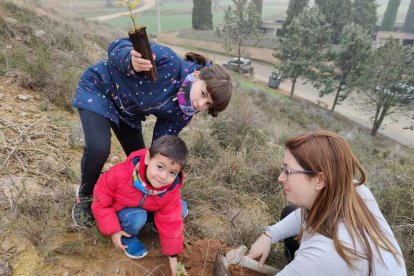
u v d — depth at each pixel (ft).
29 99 13.43
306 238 5.93
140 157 6.86
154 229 8.30
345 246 5.18
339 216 5.39
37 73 14.92
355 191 5.63
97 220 7.14
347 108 93.50
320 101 88.02
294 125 51.31
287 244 8.43
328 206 5.41
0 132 10.62
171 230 7.09
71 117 13.29
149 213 7.79
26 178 9.03
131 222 7.07
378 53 72.95
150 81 6.98
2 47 18.08
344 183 5.31
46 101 13.56
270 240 7.78
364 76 75.51
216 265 7.39
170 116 7.67
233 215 9.77
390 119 89.04
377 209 6.01
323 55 88.63
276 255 8.68
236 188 11.71
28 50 18.58
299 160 5.39
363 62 80.07
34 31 22.44
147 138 13.21
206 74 6.57
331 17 126.52
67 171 9.73
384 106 74.28
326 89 83.25
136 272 7.35
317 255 5.36
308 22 83.15
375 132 75.77
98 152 7.18
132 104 7.49
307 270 5.42
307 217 5.80
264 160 13.33
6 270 6.56
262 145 15.49
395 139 77.25
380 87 73.20
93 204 7.11
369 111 80.94
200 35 140.97
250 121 16.85
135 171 6.75
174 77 7.02
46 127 11.76
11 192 7.92
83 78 7.43
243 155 13.29
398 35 166.50
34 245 7.15
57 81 14.55
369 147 45.37
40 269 6.80
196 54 7.48
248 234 8.94
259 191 12.12
